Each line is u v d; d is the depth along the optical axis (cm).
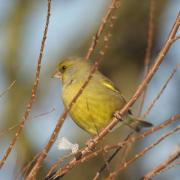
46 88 1611
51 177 701
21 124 654
